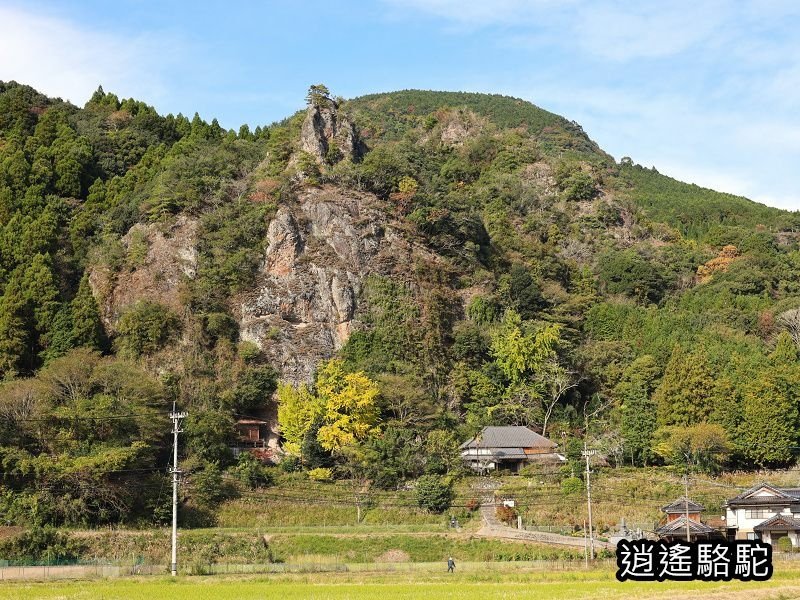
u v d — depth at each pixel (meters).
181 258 122.25
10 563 70.69
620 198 183.00
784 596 51.78
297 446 102.81
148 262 121.94
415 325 119.31
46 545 75.12
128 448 86.62
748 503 83.38
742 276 151.00
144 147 164.88
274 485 95.75
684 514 82.69
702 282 156.38
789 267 158.38
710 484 95.81
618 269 151.38
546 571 66.06
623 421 106.69
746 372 110.94
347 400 103.06
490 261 137.12
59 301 115.94
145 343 111.75
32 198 135.62
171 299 117.94
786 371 107.31
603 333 131.12
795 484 95.56
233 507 90.44
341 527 85.69
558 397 114.44
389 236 128.62
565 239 162.12
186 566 70.31
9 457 83.06
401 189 134.38
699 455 99.94
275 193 129.25
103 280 120.88
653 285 150.50
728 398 104.19
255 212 126.75
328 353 116.94
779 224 188.75
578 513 89.44
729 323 136.62
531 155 191.12
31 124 163.62
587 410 115.25
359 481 97.62
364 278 123.75
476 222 138.00
